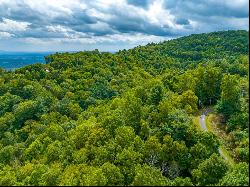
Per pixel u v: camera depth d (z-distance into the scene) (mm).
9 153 136375
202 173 76062
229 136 105438
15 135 167375
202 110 138000
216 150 91000
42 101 197375
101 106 174750
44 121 173625
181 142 89875
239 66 198250
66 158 101125
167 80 178875
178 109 115438
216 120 122812
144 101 140125
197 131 96125
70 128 152375
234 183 69000
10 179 89500
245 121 108875
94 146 95688
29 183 85250
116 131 97062
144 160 88438
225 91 121812
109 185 74000
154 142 89000
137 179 70250
